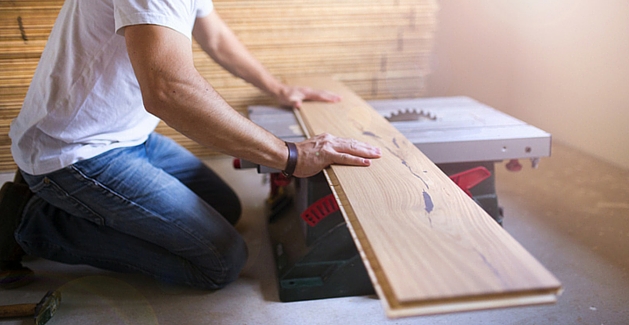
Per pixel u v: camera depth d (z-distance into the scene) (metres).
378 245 0.83
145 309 1.46
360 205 0.98
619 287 1.51
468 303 0.72
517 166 1.61
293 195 2.02
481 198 1.61
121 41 1.23
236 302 1.49
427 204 0.98
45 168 1.34
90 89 1.28
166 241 1.46
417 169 1.18
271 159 1.21
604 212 1.98
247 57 1.84
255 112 1.83
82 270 1.68
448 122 1.66
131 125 1.43
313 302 1.49
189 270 1.51
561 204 2.06
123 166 1.39
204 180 1.87
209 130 1.14
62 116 1.30
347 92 2.01
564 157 2.47
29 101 1.35
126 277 1.64
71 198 1.39
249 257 1.74
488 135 1.49
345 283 1.49
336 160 1.21
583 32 2.33
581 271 1.59
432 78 2.52
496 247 0.82
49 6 1.91
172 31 1.09
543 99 2.62
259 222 1.99
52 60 1.28
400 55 2.43
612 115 2.28
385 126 1.54
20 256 1.63
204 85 1.14
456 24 2.52
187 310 1.46
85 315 1.43
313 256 1.50
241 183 2.31
